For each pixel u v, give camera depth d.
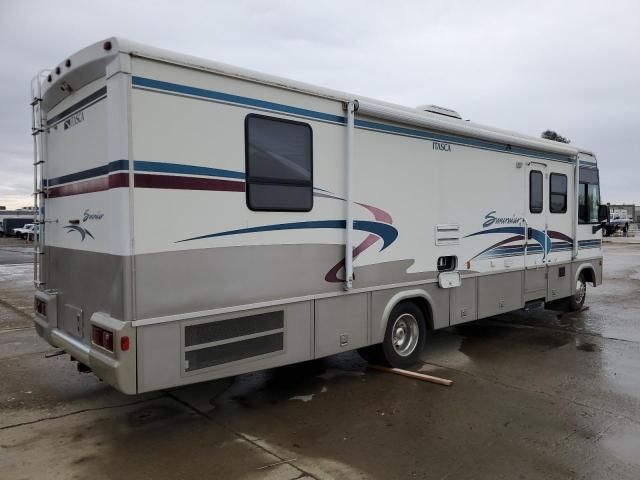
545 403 4.53
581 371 5.46
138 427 4.02
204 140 3.71
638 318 8.37
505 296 6.74
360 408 4.42
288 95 4.24
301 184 4.36
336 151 4.63
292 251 4.30
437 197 5.68
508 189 6.70
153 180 3.46
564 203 7.89
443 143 5.72
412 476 3.27
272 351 4.19
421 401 4.58
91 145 3.78
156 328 3.50
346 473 3.31
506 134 6.59
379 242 5.05
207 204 3.75
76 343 4.02
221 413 4.31
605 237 38.94
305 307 4.43
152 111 3.46
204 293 3.75
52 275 4.61
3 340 6.84
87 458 3.50
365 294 4.94
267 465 3.41
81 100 3.91
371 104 4.84
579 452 3.60
